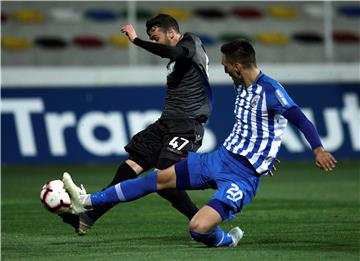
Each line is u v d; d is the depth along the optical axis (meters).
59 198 24.11
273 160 23.95
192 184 24.08
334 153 67.12
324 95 67.75
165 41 27.77
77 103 64.56
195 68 27.42
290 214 33.72
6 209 36.91
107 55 78.31
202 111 27.75
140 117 65.44
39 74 64.12
